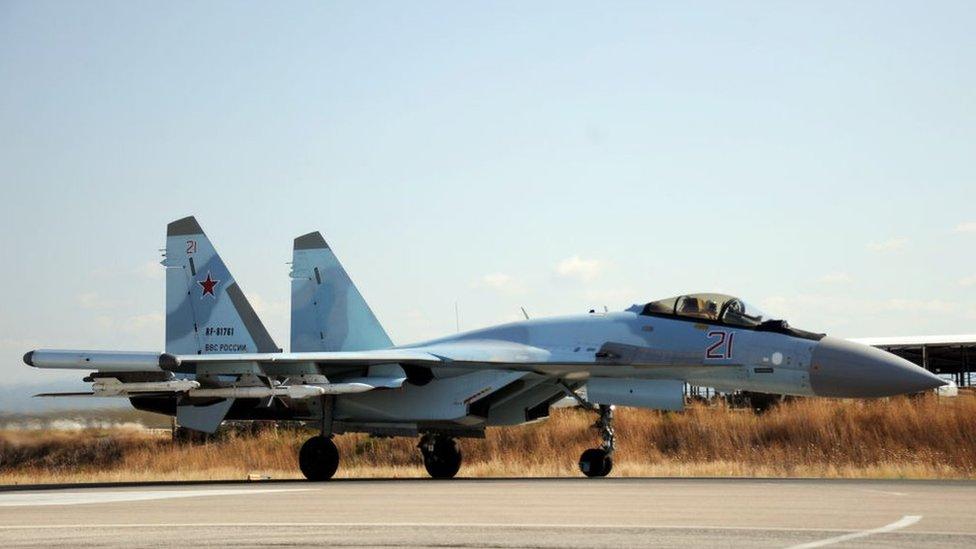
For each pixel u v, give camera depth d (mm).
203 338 22094
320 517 10453
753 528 9312
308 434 32781
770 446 26703
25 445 32812
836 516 10242
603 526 9484
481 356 19172
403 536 8914
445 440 20656
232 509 11438
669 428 28406
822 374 17922
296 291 24000
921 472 20031
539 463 26422
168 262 22469
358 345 23391
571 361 18953
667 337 18859
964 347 38469
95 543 8703
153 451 32531
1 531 9594
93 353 17672
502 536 8852
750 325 18625
